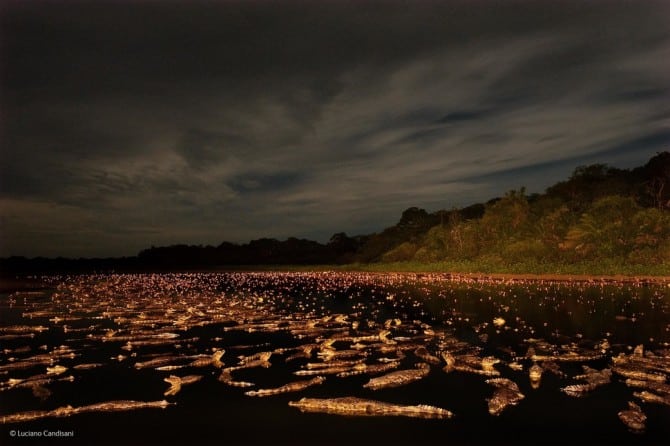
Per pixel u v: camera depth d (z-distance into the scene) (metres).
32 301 36.38
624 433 10.94
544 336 20.52
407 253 76.19
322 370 15.74
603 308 27.42
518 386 14.05
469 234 65.62
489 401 12.72
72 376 15.55
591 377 14.54
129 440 10.80
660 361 16.17
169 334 21.91
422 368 15.68
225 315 27.48
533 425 11.41
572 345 18.78
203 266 100.88
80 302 35.47
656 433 10.92
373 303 32.91
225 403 12.95
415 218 91.12
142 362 17.20
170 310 29.27
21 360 17.73
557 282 41.72
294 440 10.72
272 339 21.00
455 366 16.02
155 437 10.94
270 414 12.17
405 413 12.12
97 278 64.69
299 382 14.35
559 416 11.88
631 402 12.58
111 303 34.47
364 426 11.41
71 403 13.17
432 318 25.83
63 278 65.94
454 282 46.66
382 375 15.16
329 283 50.75
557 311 26.91
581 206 60.25
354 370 15.72
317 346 19.09
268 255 111.06
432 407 12.11
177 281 57.28
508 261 53.94
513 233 60.66
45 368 16.80
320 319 25.97
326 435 10.91
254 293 41.53
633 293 33.22
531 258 52.47
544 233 54.75
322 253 107.00
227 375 15.46
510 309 28.14
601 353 17.48
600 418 11.74
